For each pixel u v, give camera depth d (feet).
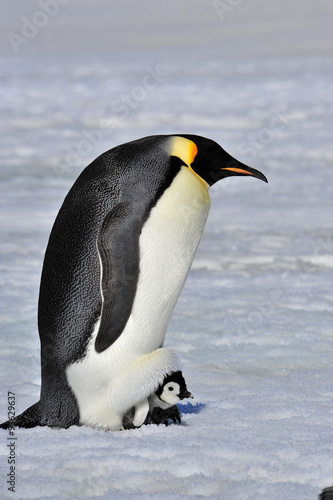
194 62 351.05
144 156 40.75
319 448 37.09
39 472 34.81
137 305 40.57
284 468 34.71
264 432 40.06
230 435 39.52
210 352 60.34
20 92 270.26
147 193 39.91
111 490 32.30
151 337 41.57
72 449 37.58
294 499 31.01
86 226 40.16
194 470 34.68
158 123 206.59
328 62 331.57
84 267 40.11
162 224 40.01
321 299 76.74
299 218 117.91
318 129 196.34
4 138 192.13
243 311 72.23
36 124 212.23
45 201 130.41
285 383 51.44
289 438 39.01
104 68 333.83
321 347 60.90
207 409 45.24
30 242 103.24
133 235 39.60
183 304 75.00
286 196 134.72
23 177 150.20
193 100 246.06
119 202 39.81
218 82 284.61
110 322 39.91
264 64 334.65
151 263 40.22
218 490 32.48
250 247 101.04
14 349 60.08
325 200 130.41
